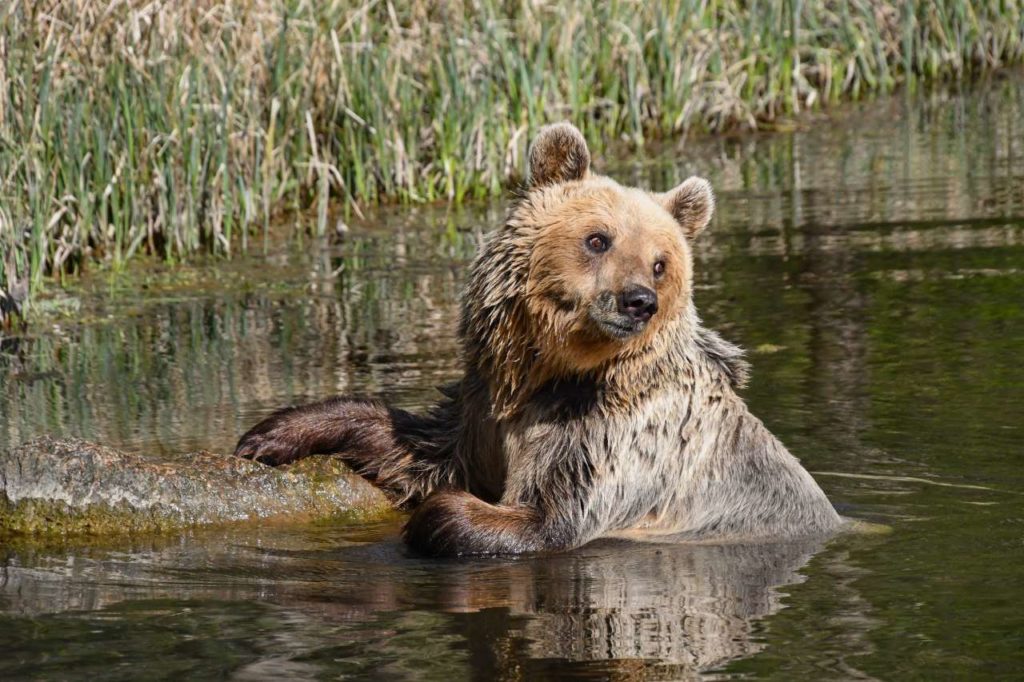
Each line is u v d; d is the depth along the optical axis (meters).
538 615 7.88
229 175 19.55
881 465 10.87
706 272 17.50
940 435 11.44
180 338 15.41
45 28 17.86
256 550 9.30
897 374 13.10
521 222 10.03
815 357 13.78
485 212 21.73
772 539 9.71
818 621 7.72
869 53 29.69
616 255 9.59
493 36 22.89
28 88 17.14
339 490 10.25
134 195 18.66
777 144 25.67
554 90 23.81
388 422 10.59
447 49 22.73
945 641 7.37
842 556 9.05
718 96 26.55
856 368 13.34
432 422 10.70
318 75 21.62
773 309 15.62
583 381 10.06
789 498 10.12
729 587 8.43
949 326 14.59
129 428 11.90
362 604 8.10
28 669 7.11
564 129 10.23
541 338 9.87
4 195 16.48
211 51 19.52
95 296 17.36
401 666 7.05
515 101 23.06
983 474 10.56
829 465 10.91
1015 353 13.55
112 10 18.53
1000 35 31.55
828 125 27.12
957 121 26.69
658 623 7.71
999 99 28.44
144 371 14.02
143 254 19.33
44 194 17.38
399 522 10.16
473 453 10.48
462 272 18.22
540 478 9.80
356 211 21.34
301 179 21.56
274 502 10.05
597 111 25.89
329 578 8.67
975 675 6.89
